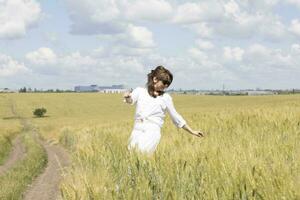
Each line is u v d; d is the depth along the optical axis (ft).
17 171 57.41
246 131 29.63
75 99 523.29
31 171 58.29
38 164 65.67
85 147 30.63
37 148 103.45
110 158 25.79
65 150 112.06
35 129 228.63
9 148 115.85
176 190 17.42
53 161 77.25
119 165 23.57
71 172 22.99
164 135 31.89
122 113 388.37
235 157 18.01
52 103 487.61
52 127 224.33
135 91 24.70
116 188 19.65
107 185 20.01
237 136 26.43
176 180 18.16
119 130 47.06
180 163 19.45
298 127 29.99
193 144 24.45
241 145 21.50
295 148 19.58
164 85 24.22
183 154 20.75
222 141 23.86
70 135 116.67
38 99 516.32
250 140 23.09
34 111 400.47
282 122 33.06
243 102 379.96
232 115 44.55
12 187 44.06
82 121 245.65
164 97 24.47
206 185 16.22
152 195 18.25
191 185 17.30
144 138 24.30
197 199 16.37
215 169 17.17
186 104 424.87
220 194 15.23
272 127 31.07
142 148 24.14
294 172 15.25
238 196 14.79
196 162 18.85
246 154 18.15
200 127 38.47
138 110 24.53
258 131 29.40
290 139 22.59
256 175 15.21
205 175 17.17
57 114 419.33
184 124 24.49
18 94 571.28
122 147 26.61
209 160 18.22
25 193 44.47
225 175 16.20
